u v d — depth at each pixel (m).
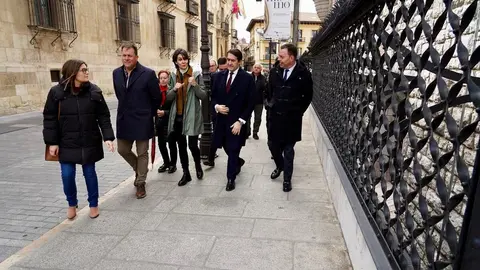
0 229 3.33
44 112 3.27
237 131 4.02
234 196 4.03
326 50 5.53
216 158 5.90
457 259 1.14
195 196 4.05
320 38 5.06
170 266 2.60
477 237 1.04
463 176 1.17
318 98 7.04
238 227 3.23
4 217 3.60
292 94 3.99
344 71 3.57
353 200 2.55
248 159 5.80
